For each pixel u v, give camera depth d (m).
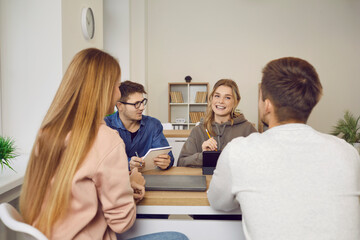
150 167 1.65
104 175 0.88
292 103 0.83
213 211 1.16
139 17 5.57
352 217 0.75
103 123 1.00
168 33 6.00
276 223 0.76
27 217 0.88
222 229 1.24
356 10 5.80
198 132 2.15
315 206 0.75
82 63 0.95
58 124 0.90
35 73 2.32
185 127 5.91
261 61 5.94
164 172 1.60
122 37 5.24
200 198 1.15
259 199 0.79
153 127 2.08
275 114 0.88
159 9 5.98
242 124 2.13
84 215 0.87
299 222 0.75
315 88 0.83
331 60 5.87
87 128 0.90
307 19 5.86
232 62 5.97
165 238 1.12
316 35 5.87
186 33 5.99
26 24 2.31
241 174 0.82
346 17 5.82
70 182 0.84
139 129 2.00
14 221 0.76
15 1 2.31
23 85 2.33
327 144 0.81
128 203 0.95
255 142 0.85
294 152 0.80
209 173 1.54
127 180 0.94
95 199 0.90
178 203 1.16
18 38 2.32
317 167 0.78
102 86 0.95
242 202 0.83
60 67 2.32
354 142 4.01
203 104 5.84
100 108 0.94
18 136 2.34
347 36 5.84
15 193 1.60
